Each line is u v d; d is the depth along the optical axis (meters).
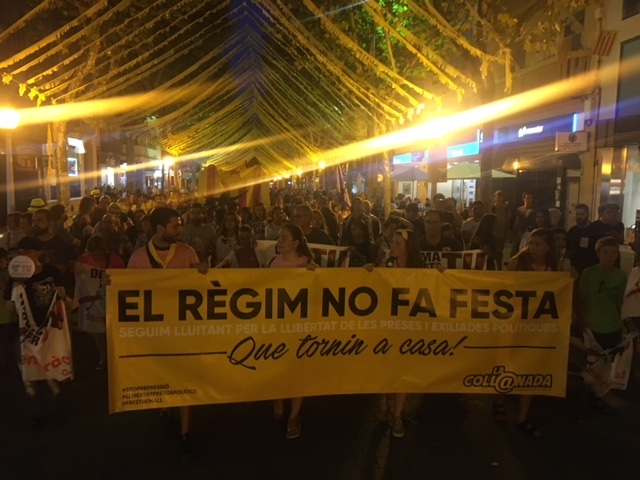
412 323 4.93
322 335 4.84
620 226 8.34
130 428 5.20
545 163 17.66
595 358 5.66
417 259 5.39
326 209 10.66
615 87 14.34
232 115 25.25
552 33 9.70
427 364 4.97
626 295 5.91
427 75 12.59
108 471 4.43
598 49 14.00
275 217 9.47
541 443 5.03
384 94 11.37
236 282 4.65
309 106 17.00
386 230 7.71
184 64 14.91
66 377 5.20
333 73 11.84
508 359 5.02
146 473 4.41
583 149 14.87
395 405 5.12
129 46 11.16
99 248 6.59
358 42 11.09
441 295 4.93
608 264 5.61
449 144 24.80
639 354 7.57
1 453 4.70
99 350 6.76
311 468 4.51
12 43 16.34
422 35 10.04
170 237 4.96
